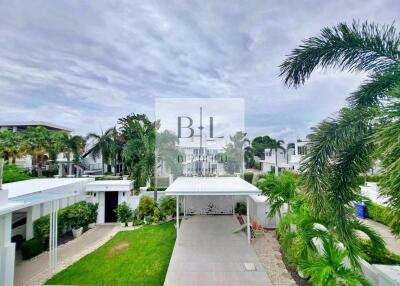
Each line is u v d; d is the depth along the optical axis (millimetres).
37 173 36469
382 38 6250
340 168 5391
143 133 19141
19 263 9805
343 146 5141
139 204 15727
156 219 15102
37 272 9047
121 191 16000
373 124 4910
